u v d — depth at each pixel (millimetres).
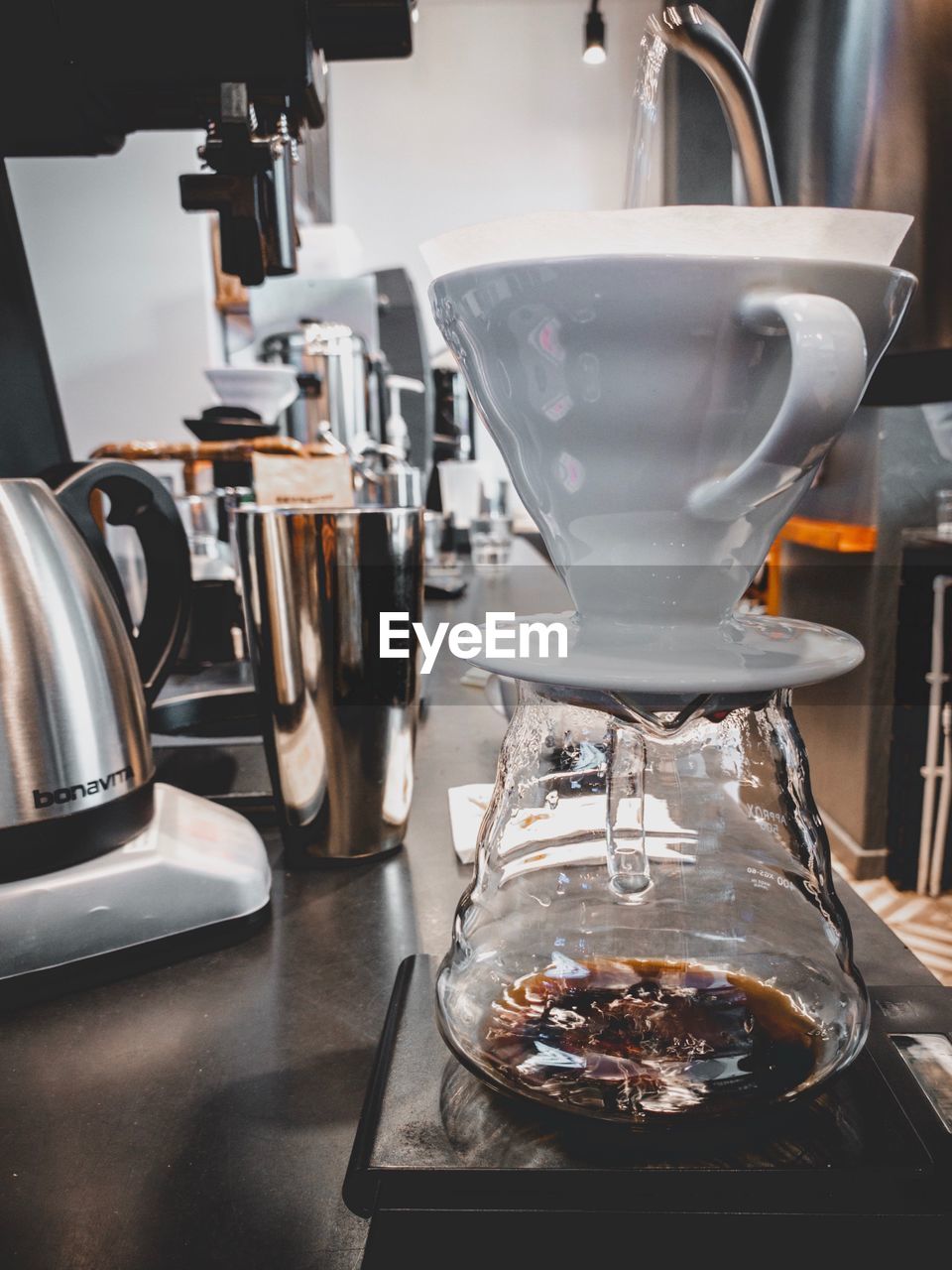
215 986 388
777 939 302
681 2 336
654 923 307
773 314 198
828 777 2439
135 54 591
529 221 223
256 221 712
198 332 2873
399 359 2750
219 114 633
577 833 318
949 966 1793
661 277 196
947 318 496
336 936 430
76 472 471
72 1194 267
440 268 249
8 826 382
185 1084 320
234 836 460
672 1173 240
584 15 5023
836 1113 260
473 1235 234
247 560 483
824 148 507
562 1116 250
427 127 5105
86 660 408
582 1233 233
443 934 429
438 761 681
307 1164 277
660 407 215
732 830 313
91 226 2805
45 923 379
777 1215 234
